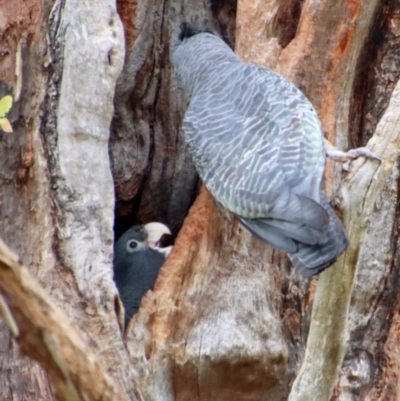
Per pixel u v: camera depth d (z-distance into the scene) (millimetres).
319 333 9141
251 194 9469
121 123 13258
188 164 13570
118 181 13422
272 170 9492
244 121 10242
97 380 5680
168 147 13492
